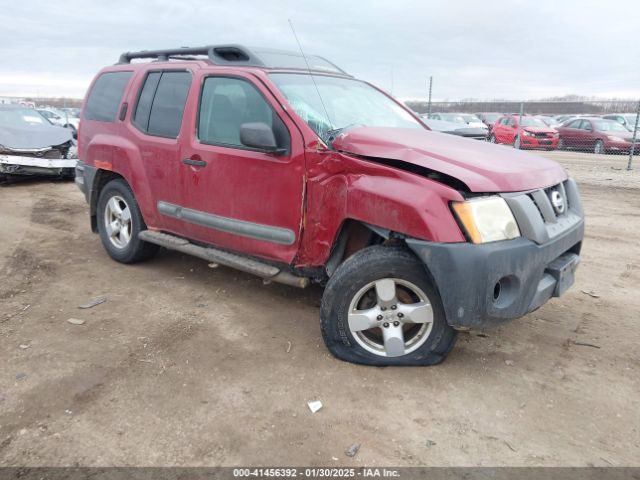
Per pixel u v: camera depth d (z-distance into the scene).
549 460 2.58
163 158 4.55
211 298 4.57
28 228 6.90
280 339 3.80
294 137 3.61
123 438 2.69
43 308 4.29
